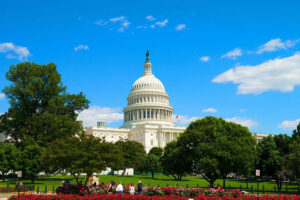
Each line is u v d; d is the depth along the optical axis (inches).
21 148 3467.0
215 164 2529.5
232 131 2856.8
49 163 2121.1
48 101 3472.0
